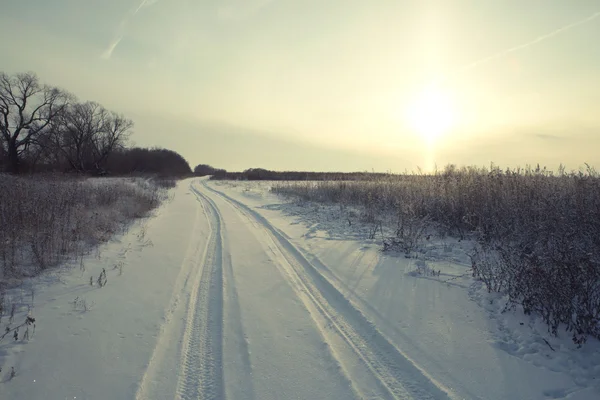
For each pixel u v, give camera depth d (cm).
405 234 962
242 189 3344
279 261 817
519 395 344
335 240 1005
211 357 415
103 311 529
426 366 393
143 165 7419
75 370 382
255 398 343
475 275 648
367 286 633
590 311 442
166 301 577
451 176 1276
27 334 443
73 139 5234
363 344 446
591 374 367
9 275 630
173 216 1563
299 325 496
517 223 775
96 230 982
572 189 841
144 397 343
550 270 496
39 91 4394
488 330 469
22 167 4284
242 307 555
